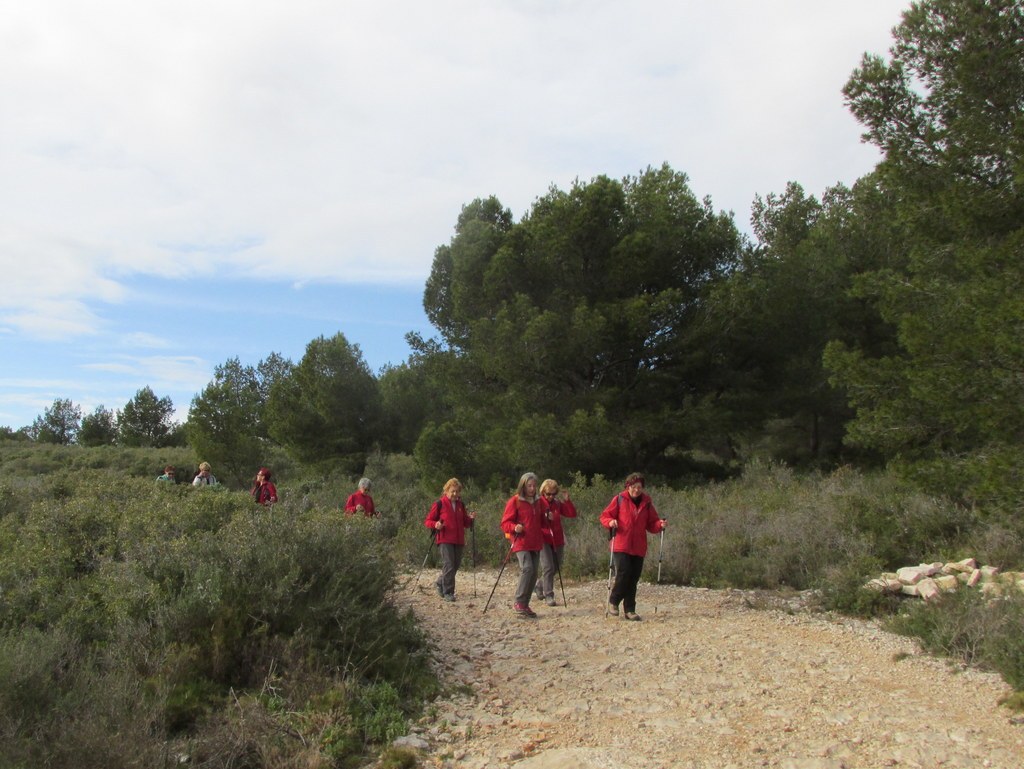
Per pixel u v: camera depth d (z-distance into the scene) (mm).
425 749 4988
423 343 25312
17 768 3887
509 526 9234
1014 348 8648
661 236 21641
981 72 10211
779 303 22859
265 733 4719
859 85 11148
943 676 6312
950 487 10008
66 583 6441
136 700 4730
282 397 32688
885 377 10977
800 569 10539
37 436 65188
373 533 7465
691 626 8406
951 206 10344
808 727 5230
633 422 20656
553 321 20219
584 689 6246
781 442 28766
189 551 6336
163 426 61125
